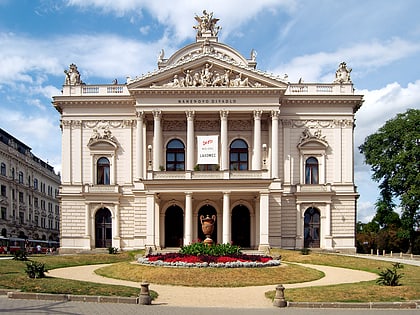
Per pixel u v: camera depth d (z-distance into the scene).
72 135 59.12
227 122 57.16
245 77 56.69
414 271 34.81
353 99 58.41
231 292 26.30
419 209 60.81
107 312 19.23
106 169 59.25
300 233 56.94
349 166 58.50
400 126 61.62
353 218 57.72
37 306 19.98
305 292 24.02
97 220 58.56
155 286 28.34
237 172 52.12
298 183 58.06
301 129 58.84
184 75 56.91
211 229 40.03
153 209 52.06
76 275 33.38
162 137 58.78
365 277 33.16
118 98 58.62
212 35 62.81
